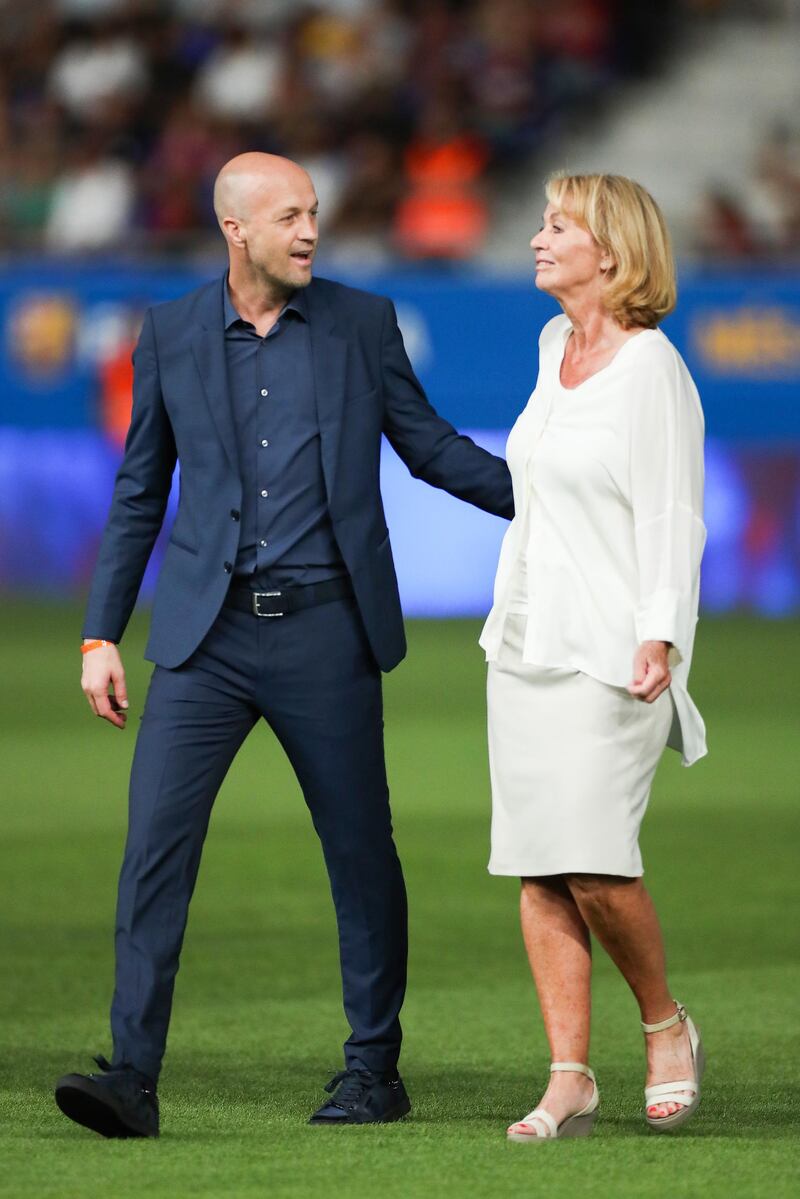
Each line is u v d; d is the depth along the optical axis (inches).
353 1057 504.4
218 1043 601.0
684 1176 424.2
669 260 472.7
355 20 2699.3
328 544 499.2
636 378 466.0
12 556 2320.4
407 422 516.1
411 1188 412.8
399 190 2551.7
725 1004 654.5
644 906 473.4
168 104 2655.0
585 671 465.1
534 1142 463.2
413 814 1090.1
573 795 464.8
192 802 495.2
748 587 2258.9
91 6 2716.5
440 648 1950.1
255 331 498.6
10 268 2332.7
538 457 473.4
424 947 762.2
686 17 2726.4
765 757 1298.0
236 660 497.0
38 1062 572.4
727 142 2659.9
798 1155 446.6
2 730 1421.0
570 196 471.8
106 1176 424.8
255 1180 421.1
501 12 2691.9
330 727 500.1
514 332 2149.4
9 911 832.9
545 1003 480.7
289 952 751.1
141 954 485.1
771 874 914.7
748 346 2137.1
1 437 2299.5
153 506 514.0
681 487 463.5
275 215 486.0
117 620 511.8
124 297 2191.2
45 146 2625.5
